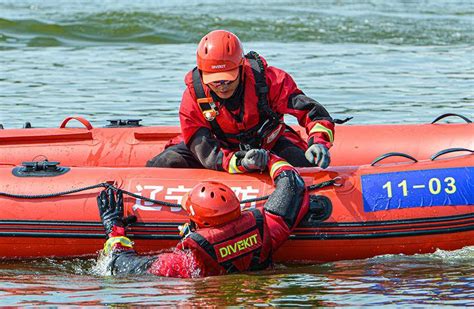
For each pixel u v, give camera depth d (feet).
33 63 106.32
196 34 133.39
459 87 88.12
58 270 42.14
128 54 115.34
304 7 161.48
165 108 78.23
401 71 99.35
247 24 138.21
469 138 51.49
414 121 71.00
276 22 140.56
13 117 73.72
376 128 53.42
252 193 42.39
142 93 86.02
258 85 42.50
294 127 55.06
